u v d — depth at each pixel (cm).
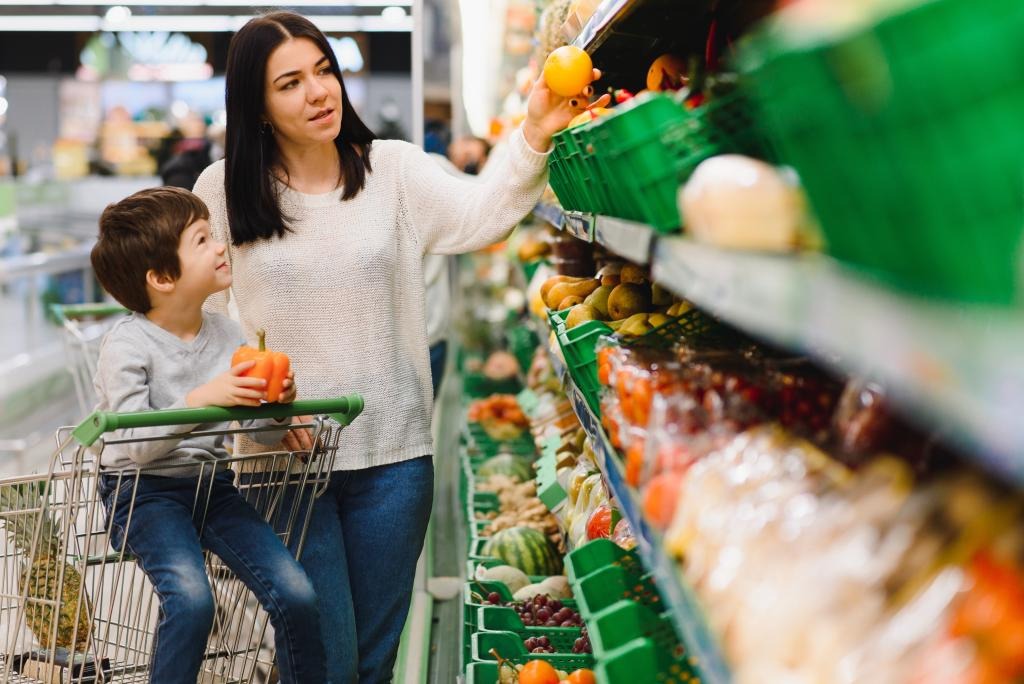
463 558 447
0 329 902
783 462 112
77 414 870
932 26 59
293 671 241
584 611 199
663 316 232
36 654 252
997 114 56
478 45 681
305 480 259
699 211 112
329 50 276
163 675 224
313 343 280
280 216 277
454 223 284
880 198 71
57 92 1941
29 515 252
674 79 238
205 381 263
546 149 263
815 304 81
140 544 238
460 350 911
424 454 291
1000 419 55
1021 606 69
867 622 80
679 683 170
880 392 107
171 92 1947
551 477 364
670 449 135
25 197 1127
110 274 257
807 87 75
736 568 100
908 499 87
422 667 349
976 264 60
